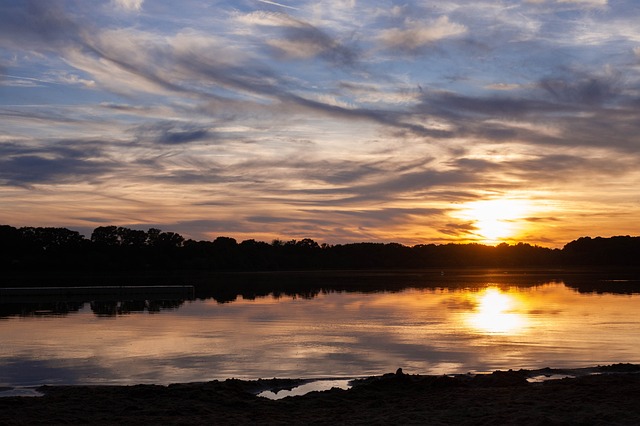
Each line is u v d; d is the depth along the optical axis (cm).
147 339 2452
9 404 1434
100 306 4012
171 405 1428
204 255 15825
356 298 4634
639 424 1212
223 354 2120
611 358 2025
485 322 2947
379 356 2077
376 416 1321
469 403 1400
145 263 14812
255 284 7150
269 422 1280
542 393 1469
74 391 1563
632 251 19775
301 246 18775
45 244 14562
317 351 2173
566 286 6231
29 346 2289
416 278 8894
